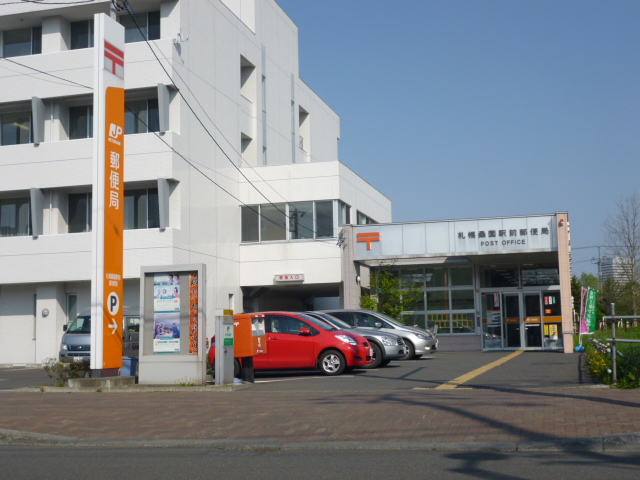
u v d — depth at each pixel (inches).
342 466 293.7
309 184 1363.2
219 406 476.1
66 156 1206.9
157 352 625.3
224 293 1309.1
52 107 1243.2
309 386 605.6
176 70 1186.0
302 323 735.7
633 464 287.9
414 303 1298.0
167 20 1210.0
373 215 1636.3
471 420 381.1
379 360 802.8
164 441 360.8
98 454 339.0
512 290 1254.3
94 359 658.8
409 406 437.4
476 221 1154.0
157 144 1164.5
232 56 1408.7
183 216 1189.7
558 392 486.9
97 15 700.7
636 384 503.8
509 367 762.2
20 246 1216.2
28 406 511.8
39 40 1304.1
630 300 1892.2
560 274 1095.0
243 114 1455.5
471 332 1267.2
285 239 1363.2
